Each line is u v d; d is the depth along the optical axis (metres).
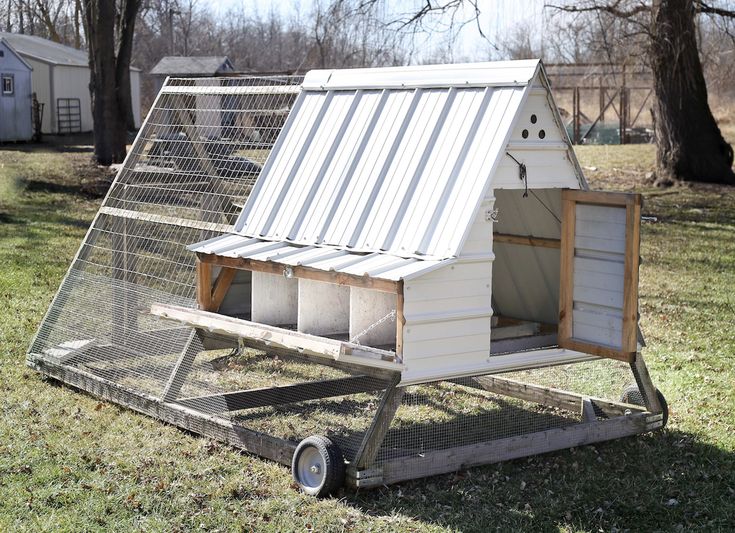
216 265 7.41
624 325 6.66
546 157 6.78
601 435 7.14
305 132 7.43
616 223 6.67
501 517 6.25
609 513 6.32
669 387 8.34
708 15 21.48
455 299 6.45
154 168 8.20
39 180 21.03
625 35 20.39
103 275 8.34
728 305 10.91
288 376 8.38
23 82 32.97
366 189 6.88
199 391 7.81
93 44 23.39
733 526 6.21
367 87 7.30
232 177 7.71
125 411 7.67
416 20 20.56
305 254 6.74
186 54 61.88
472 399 8.11
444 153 6.70
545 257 7.63
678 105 21.38
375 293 6.64
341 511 6.26
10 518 6.16
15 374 8.40
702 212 18.28
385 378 6.45
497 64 6.79
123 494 6.43
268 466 6.80
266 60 59.56
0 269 12.09
